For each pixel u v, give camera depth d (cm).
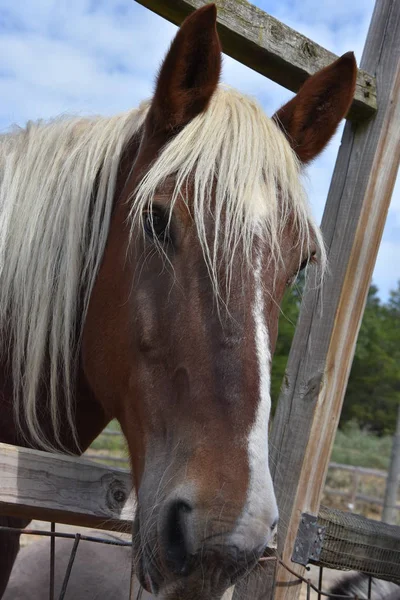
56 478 151
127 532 172
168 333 154
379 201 224
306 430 215
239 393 142
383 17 233
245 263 153
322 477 216
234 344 146
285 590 205
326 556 208
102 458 1093
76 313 190
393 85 225
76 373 193
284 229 167
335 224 228
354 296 221
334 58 221
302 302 228
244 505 132
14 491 144
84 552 318
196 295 152
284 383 227
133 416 163
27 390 184
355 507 1191
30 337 185
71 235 187
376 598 336
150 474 149
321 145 199
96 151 194
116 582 303
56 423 190
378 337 2545
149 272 161
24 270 187
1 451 143
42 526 567
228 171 159
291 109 193
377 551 220
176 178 160
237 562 129
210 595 132
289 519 209
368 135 227
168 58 166
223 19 192
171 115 170
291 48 208
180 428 145
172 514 137
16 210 192
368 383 2469
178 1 185
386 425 2402
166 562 136
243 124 167
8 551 188
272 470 220
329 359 217
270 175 164
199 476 135
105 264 180
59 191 192
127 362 165
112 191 188
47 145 200
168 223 157
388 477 802
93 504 158
